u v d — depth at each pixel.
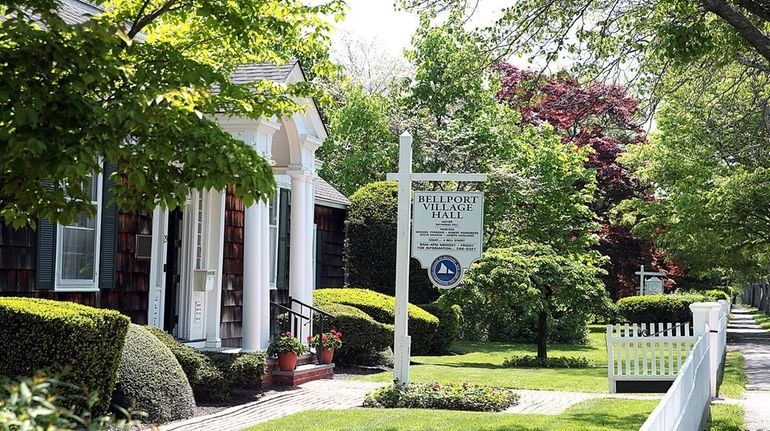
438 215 14.24
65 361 9.65
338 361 19.72
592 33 13.17
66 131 5.54
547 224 32.91
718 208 31.41
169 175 6.30
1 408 3.63
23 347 9.54
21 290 11.74
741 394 15.51
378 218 27.72
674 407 6.90
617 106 27.58
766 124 20.39
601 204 42.62
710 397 13.83
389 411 12.67
